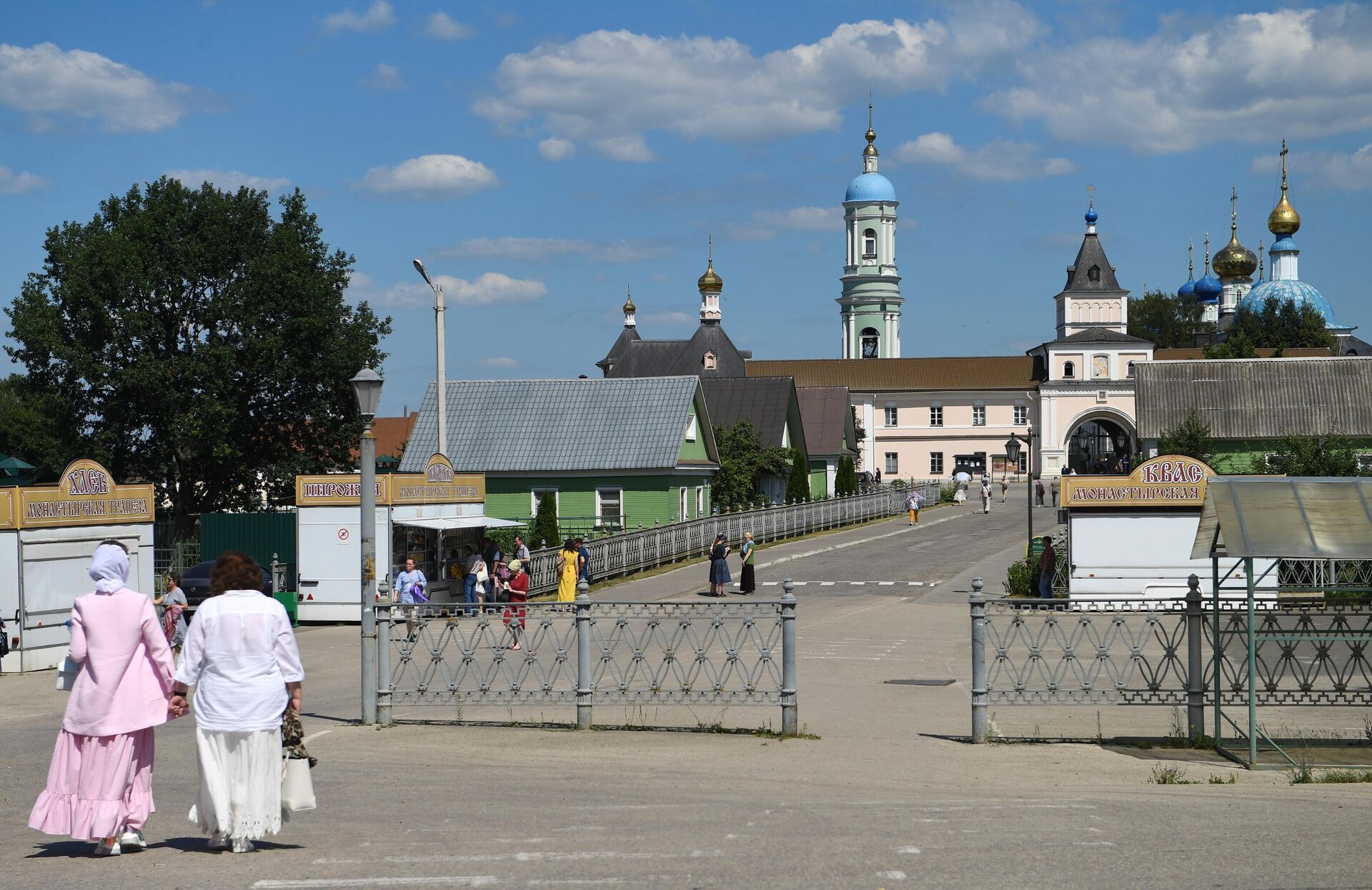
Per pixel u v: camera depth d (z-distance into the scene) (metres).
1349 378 56.38
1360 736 14.86
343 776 12.30
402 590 27.25
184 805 10.98
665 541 44.41
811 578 39.84
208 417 54.69
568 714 16.92
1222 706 15.68
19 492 24.41
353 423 59.47
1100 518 31.16
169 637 25.33
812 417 80.75
